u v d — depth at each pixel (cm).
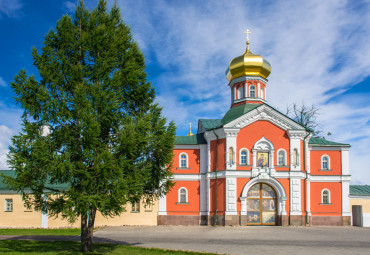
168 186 2136
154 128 2017
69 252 1880
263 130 3584
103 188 1748
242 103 4053
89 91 1812
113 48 1939
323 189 3791
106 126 1875
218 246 2158
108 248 2038
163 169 2084
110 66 1922
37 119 1828
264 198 3553
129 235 2761
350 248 2094
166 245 2202
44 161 1664
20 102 1802
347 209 3756
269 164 3534
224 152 3566
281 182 3509
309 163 3825
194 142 3869
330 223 3725
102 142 1853
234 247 2116
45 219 3528
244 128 3584
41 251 1914
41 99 1767
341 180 3812
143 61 2136
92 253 1859
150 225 3669
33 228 3438
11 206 3584
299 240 2434
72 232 2984
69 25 1942
